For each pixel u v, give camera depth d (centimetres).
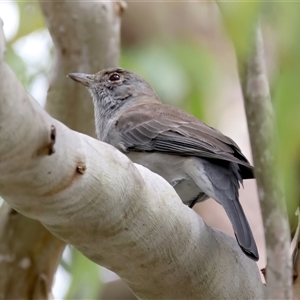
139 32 1697
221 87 1571
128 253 734
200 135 1154
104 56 1372
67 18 1330
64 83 1355
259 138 539
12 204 618
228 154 1086
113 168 656
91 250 726
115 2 1388
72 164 603
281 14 414
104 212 664
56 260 1329
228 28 434
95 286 1376
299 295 900
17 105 512
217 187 1085
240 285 841
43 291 1323
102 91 1377
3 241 1298
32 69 1449
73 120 1370
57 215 641
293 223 921
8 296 1303
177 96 1519
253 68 540
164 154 1174
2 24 504
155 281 789
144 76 1529
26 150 541
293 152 436
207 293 817
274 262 564
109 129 1280
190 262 779
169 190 745
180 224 747
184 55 1534
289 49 413
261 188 545
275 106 449
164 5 1692
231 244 855
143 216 708
